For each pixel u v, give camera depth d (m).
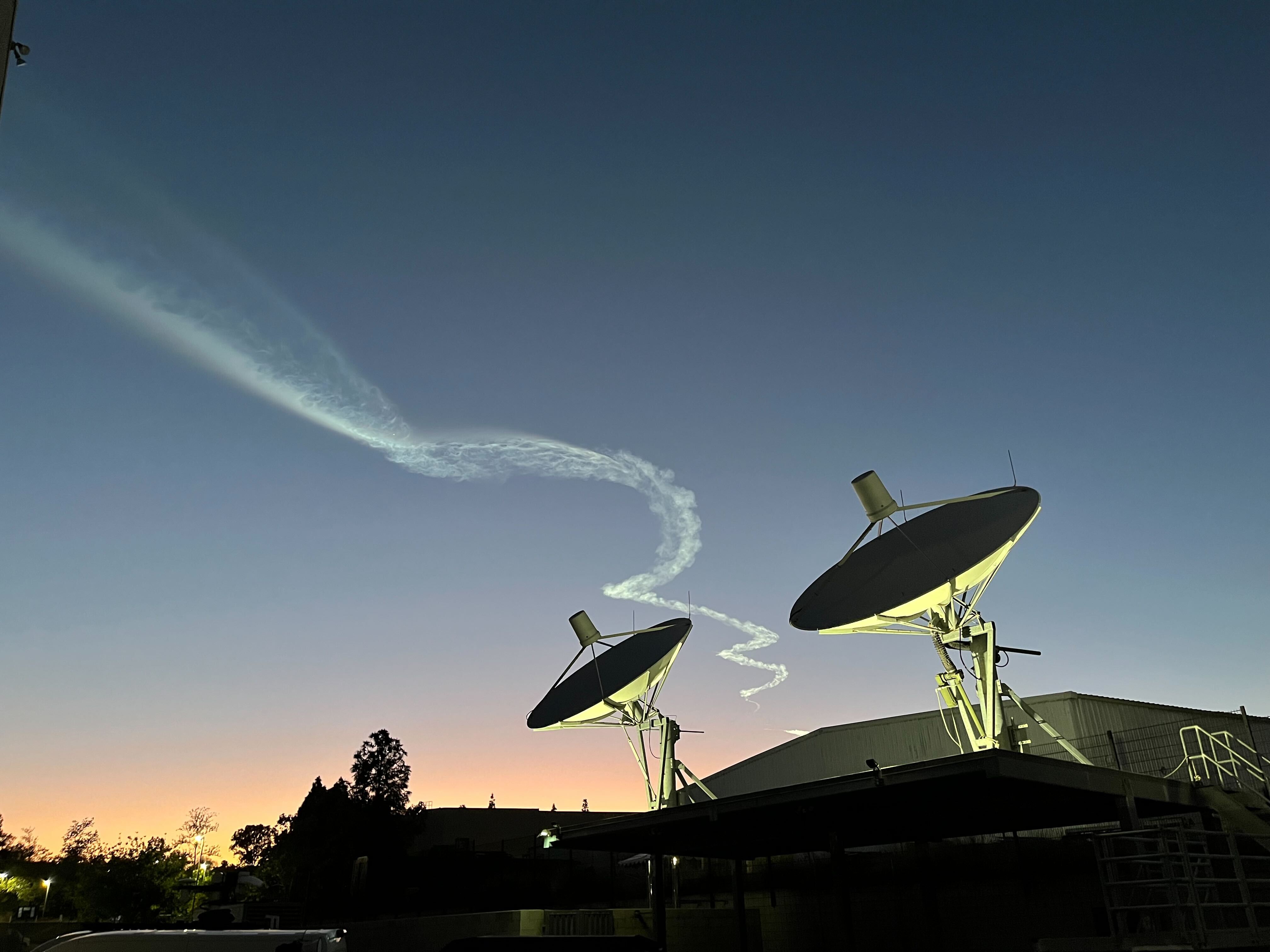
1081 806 19.25
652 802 31.19
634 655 33.84
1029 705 30.92
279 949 16.22
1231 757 27.38
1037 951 14.84
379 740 68.38
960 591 23.56
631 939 16.03
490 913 26.12
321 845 60.69
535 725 34.09
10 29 10.57
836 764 35.06
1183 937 14.66
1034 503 23.44
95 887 76.38
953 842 27.28
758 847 24.95
